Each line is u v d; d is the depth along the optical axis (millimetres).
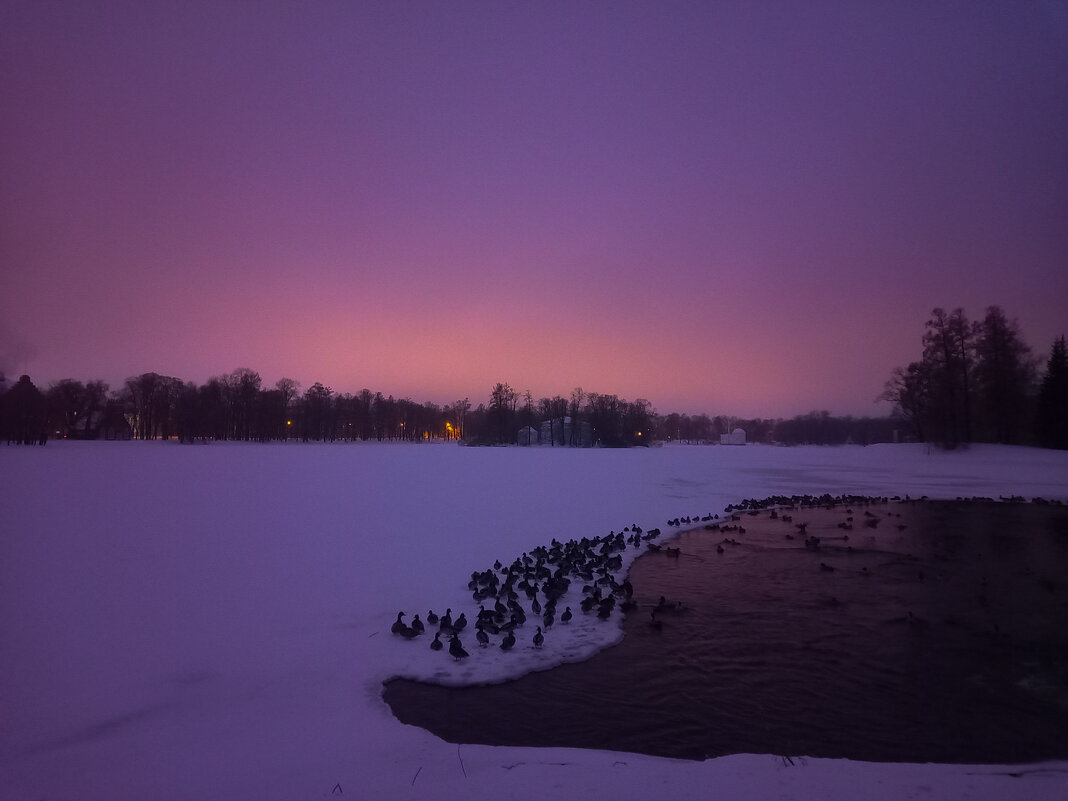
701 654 8562
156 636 8422
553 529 18047
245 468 37188
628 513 22062
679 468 46375
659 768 5090
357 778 4926
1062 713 6746
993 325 57906
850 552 15977
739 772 4980
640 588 12250
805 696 7176
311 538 15359
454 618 9750
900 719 6586
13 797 4676
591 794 4504
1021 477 40094
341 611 9836
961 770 5094
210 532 15820
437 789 4652
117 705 6445
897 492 32219
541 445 103562
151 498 22359
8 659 7469
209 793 4715
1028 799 4402
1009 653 8617
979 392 58500
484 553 14336
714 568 14062
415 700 7000
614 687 7426
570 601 11242
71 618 8992
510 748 5664
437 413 170750
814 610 10734
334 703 6738
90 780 4957
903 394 64000
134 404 100812
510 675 7738
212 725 6098
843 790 4562
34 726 5930
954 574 13500
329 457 52312
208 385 94750
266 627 8977
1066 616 10375
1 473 31281
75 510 19047
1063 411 54906
